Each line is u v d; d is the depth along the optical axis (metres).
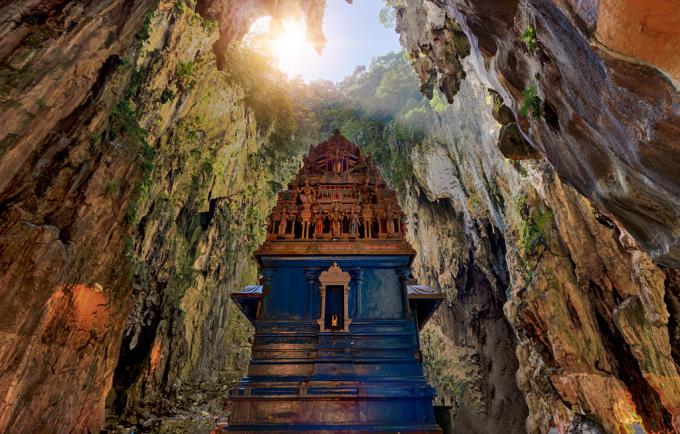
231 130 33.53
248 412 8.16
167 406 25.33
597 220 20.64
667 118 5.54
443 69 25.47
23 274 11.57
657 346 17.28
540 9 7.72
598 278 21.14
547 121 11.02
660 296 17.20
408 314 9.52
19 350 11.34
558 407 22.80
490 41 13.13
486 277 37.72
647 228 9.41
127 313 17.27
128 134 17.59
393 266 10.28
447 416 8.63
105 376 15.80
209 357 32.09
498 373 35.06
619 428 18.64
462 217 40.38
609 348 20.50
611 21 5.19
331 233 10.81
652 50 4.89
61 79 12.33
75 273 14.16
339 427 7.93
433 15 22.69
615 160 8.51
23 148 11.51
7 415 10.92
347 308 9.46
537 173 24.33
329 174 12.48
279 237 10.79
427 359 39.72
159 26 21.17
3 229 11.49
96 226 15.33
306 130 51.00
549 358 23.39
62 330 13.37
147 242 24.66
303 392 8.27
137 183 17.98
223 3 26.78
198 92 27.38
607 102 7.02
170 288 27.61
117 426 22.00
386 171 47.00
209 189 31.73
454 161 38.22
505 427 32.47
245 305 11.66
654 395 17.86
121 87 16.73
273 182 45.28
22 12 11.42
